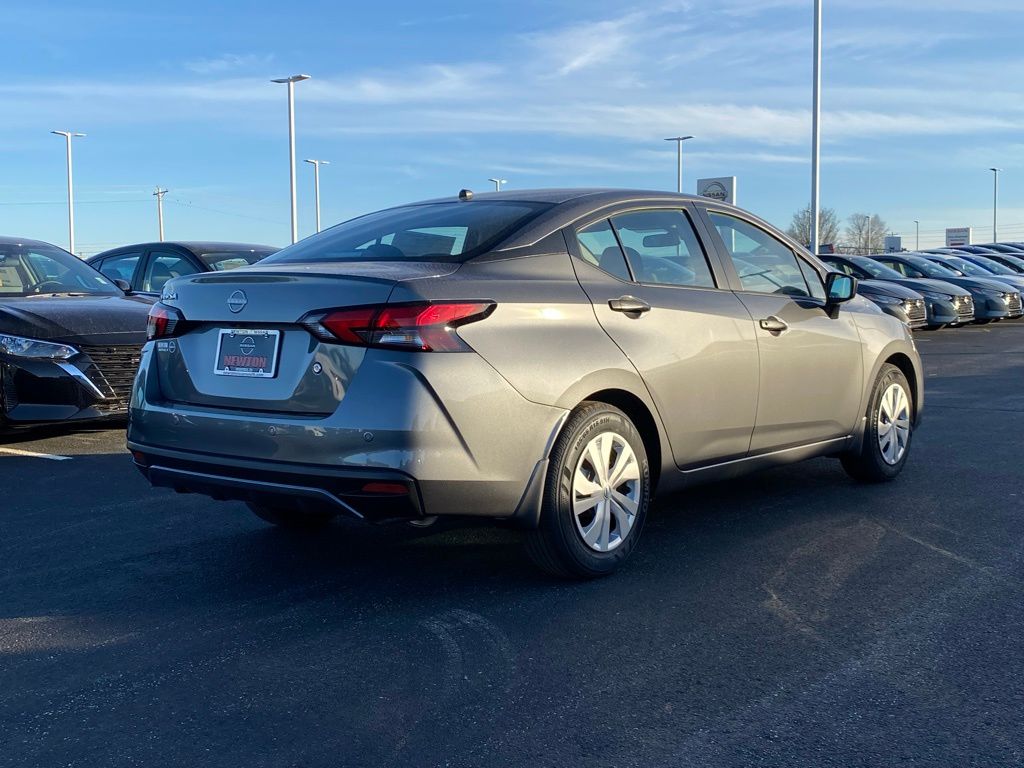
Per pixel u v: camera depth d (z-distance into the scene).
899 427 6.05
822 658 3.40
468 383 3.65
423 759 2.74
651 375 4.29
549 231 4.22
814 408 5.28
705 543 4.79
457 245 4.11
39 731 2.93
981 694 3.11
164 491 6.06
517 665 3.37
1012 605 3.89
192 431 3.98
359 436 3.56
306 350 3.74
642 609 3.89
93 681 3.28
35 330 7.31
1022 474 6.27
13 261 8.53
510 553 4.67
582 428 4.03
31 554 4.73
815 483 6.05
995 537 4.85
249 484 3.84
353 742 2.84
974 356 14.80
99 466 6.84
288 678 3.29
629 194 4.70
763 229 5.35
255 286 3.90
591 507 4.13
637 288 4.39
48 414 7.26
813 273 5.59
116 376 7.52
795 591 4.09
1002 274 24.08
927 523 5.12
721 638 3.59
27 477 6.48
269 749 2.81
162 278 10.59
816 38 24.48
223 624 3.79
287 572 4.43
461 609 3.92
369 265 3.96
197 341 4.10
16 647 3.57
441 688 3.20
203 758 2.76
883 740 2.82
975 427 8.11
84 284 8.80
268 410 3.81
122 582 4.30
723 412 4.68
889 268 20.33
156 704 3.10
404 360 3.58
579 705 3.06
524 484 3.84
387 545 4.84
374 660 3.43
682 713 3.00
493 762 2.72
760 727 2.90
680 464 4.54
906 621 3.74
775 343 4.95
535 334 3.89
